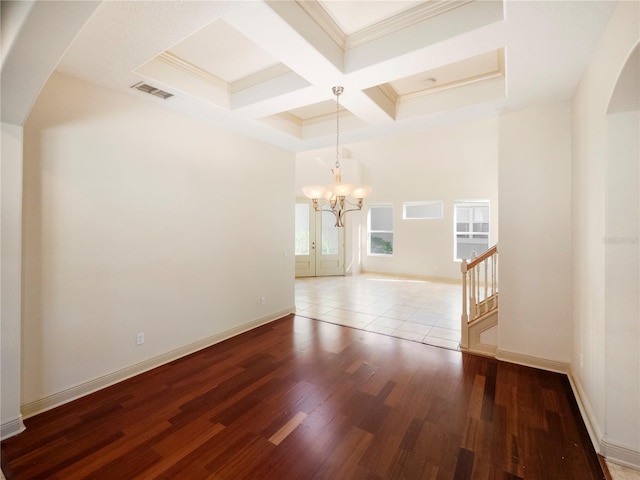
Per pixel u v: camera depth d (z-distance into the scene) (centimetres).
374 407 244
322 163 861
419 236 854
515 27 184
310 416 232
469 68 276
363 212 942
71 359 249
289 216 485
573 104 274
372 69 230
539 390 266
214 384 277
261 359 329
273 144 443
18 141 209
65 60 222
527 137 305
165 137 310
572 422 223
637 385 181
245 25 184
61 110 239
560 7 167
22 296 222
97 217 262
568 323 292
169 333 321
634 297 181
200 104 300
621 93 170
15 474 176
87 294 257
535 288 306
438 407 243
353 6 201
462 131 686
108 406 241
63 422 221
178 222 325
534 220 304
